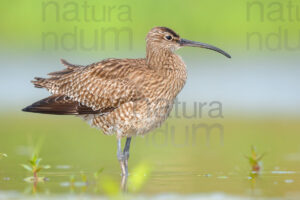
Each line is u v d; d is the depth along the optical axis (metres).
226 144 19.00
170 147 19.17
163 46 16.77
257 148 18.27
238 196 12.47
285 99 25.05
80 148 18.81
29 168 14.50
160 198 12.34
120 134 16.36
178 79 16.66
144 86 16.08
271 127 21.19
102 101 16.31
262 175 14.81
